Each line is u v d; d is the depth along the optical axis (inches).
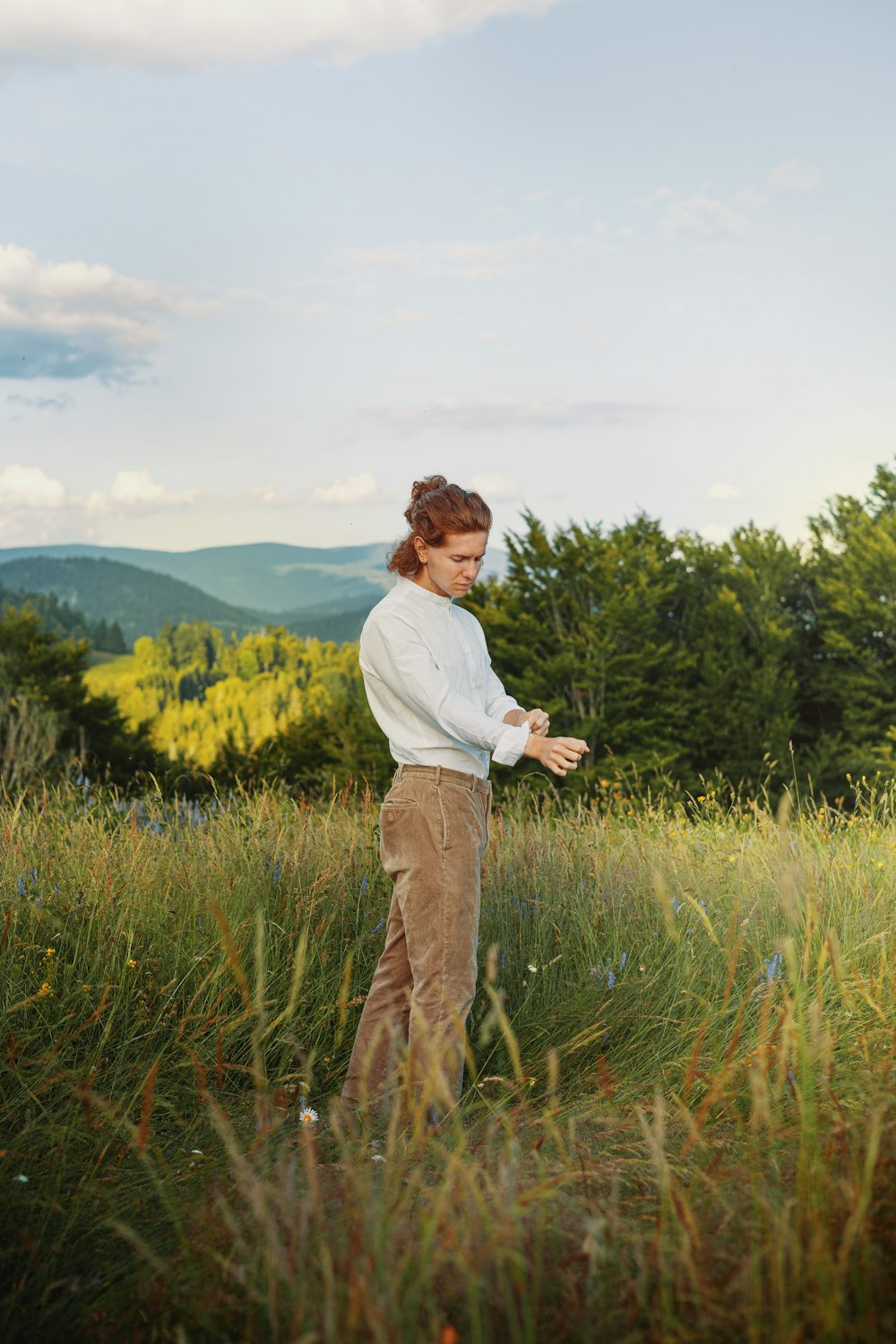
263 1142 89.4
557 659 925.2
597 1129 94.3
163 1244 77.4
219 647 5516.7
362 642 114.5
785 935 130.0
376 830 175.6
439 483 118.0
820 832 185.3
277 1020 95.6
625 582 957.2
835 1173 71.6
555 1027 121.7
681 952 131.3
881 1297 59.6
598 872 156.2
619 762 860.6
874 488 1037.2
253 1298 64.4
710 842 182.1
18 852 155.1
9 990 113.9
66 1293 71.4
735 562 1034.1
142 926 133.8
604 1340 61.1
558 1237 70.8
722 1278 62.0
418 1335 57.5
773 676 926.4
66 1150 89.7
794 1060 88.7
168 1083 107.0
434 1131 80.2
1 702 540.1
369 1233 63.7
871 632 981.2
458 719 106.6
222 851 163.2
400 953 115.4
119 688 5167.3
